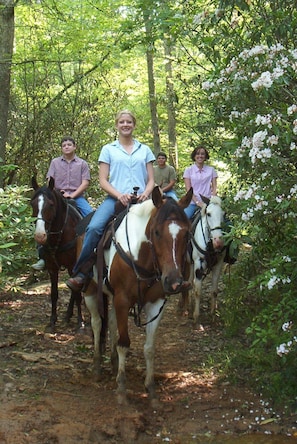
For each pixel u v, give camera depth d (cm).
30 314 795
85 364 610
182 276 433
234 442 453
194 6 811
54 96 1386
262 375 558
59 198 710
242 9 575
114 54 1327
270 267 567
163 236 438
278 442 453
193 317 791
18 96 1328
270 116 476
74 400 514
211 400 527
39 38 1315
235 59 532
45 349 649
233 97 536
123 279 492
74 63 1408
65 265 732
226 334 702
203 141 880
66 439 441
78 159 775
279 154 499
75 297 716
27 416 473
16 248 846
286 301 552
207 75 616
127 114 546
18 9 1280
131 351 660
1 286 791
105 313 593
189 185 829
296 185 470
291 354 518
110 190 537
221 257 770
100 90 1421
